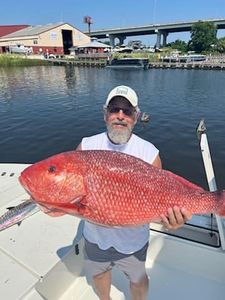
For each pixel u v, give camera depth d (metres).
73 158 1.52
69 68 48.94
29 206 1.54
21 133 12.36
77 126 13.46
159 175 1.61
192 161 9.18
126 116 1.91
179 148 10.39
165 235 2.79
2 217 1.51
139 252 2.00
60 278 2.45
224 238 2.57
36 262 2.48
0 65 49.28
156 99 20.23
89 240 2.03
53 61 55.50
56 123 13.97
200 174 8.27
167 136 11.80
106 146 1.99
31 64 52.84
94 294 2.53
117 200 1.52
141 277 2.10
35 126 13.46
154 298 2.53
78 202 1.48
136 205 1.54
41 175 1.48
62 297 2.50
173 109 16.80
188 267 2.76
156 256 2.87
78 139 11.66
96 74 38.62
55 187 1.47
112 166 1.52
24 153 10.30
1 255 2.56
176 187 1.61
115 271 2.79
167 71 42.34
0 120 14.62
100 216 1.52
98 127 13.27
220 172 8.28
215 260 2.62
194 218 2.98
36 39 63.38
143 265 2.08
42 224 2.96
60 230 2.87
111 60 48.69
